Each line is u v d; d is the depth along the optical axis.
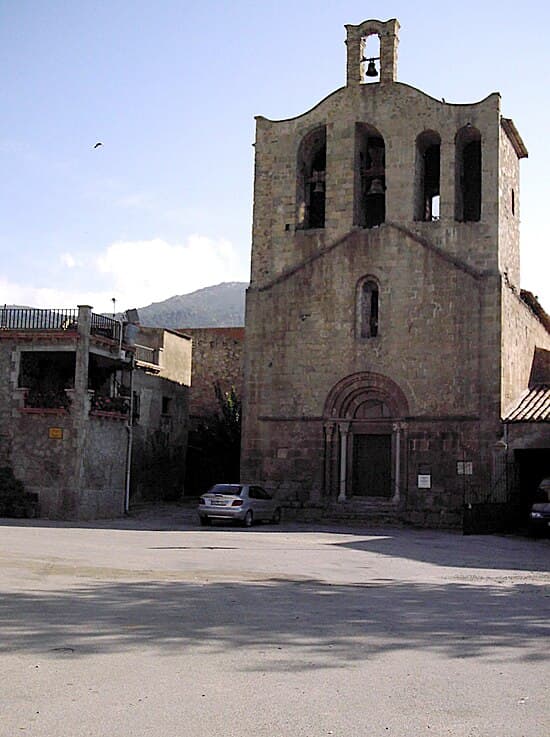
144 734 7.13
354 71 43.00
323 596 15.50
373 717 7.75
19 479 37.22
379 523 38.72
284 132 43.91
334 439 40.56
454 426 38.44
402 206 41.03
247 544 27.28
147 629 11.57
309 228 43.84
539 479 39.28
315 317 41.56
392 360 39.94
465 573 20.70
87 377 37.50
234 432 51.44
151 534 30.38
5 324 39.16
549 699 8.54
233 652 10.28
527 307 43.53
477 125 40.56
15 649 10.12
